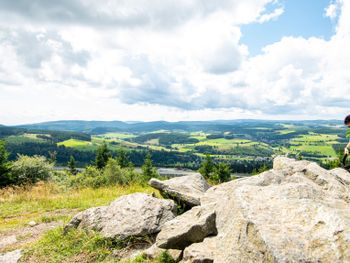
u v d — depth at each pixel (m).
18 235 10.59
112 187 23.25
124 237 8.53
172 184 11.01
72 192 20.36
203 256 5.93
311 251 4.39
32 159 26.88
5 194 18.23
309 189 6.61
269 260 4.46
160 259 7.13
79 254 8.34
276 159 11.18
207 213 7.43
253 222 5.07
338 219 4.66
